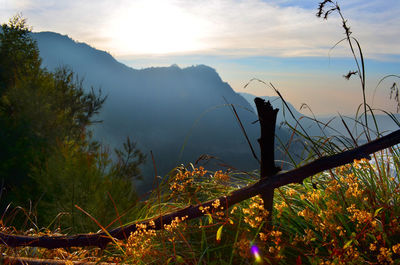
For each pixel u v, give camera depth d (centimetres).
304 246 195
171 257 195
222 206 198
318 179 251
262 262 171
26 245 227
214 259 203
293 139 214
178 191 259
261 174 203
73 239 223
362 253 174
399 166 220
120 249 219
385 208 179
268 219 201
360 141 220
